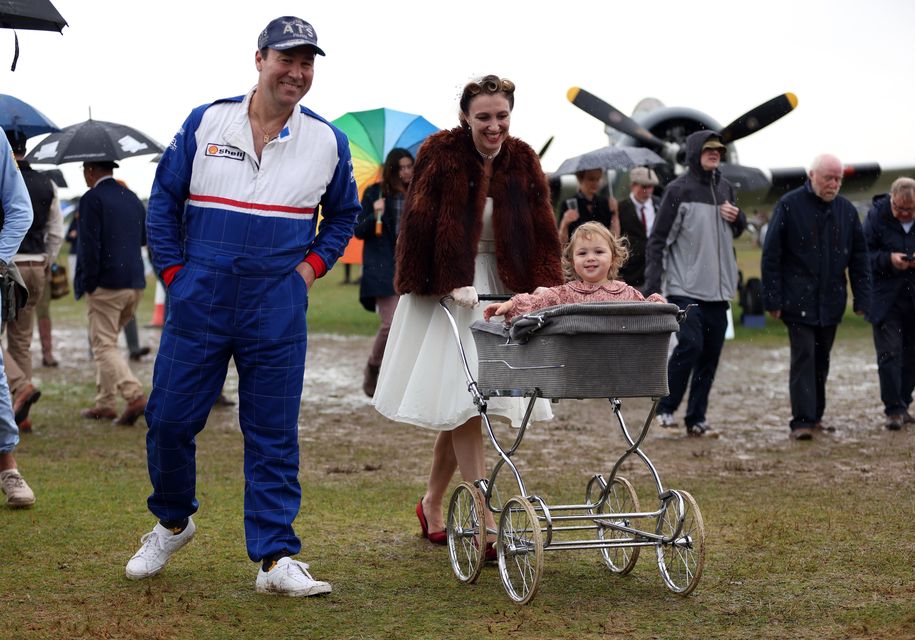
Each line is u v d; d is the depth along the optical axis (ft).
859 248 26.71
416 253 14.64
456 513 14.48
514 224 14.94
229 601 12.95
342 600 13.10
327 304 74.02
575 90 50.47
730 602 13.00
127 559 14.80
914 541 15.84
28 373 26.86
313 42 12.54
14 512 17.62
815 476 21.43
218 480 20.76
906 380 28.68
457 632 11.84
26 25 17.07
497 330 13.33
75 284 27.35
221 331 13.03
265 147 12.96
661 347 12.82
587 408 31.94
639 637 11.67
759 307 58.80
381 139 33.50
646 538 13.88
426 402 14.83
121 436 25.85
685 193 26.40
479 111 14.44
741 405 32.32
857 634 11.66
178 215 13.35
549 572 14.58
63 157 27.02
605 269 13.85
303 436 26.68
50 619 12.13
